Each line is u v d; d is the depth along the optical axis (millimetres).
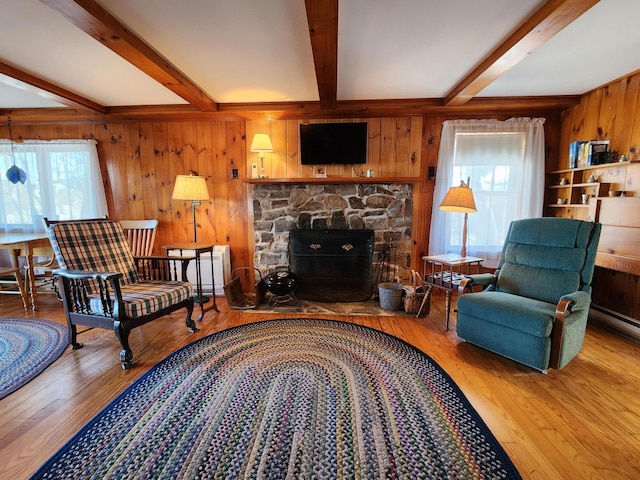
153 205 3986
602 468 1375
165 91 3096
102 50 2266
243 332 2777
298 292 3701
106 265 2713
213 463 1394
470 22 1900
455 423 1649
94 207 3926
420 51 2281
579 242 2395
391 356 2357
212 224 3988
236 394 1890
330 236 3635
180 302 2674
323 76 2449
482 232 3684
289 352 2410
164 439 1532
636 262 2400
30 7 1738
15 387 1954
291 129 3760
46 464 1384
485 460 1414
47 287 3986
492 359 2322
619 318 2746
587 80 2854
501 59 2232
